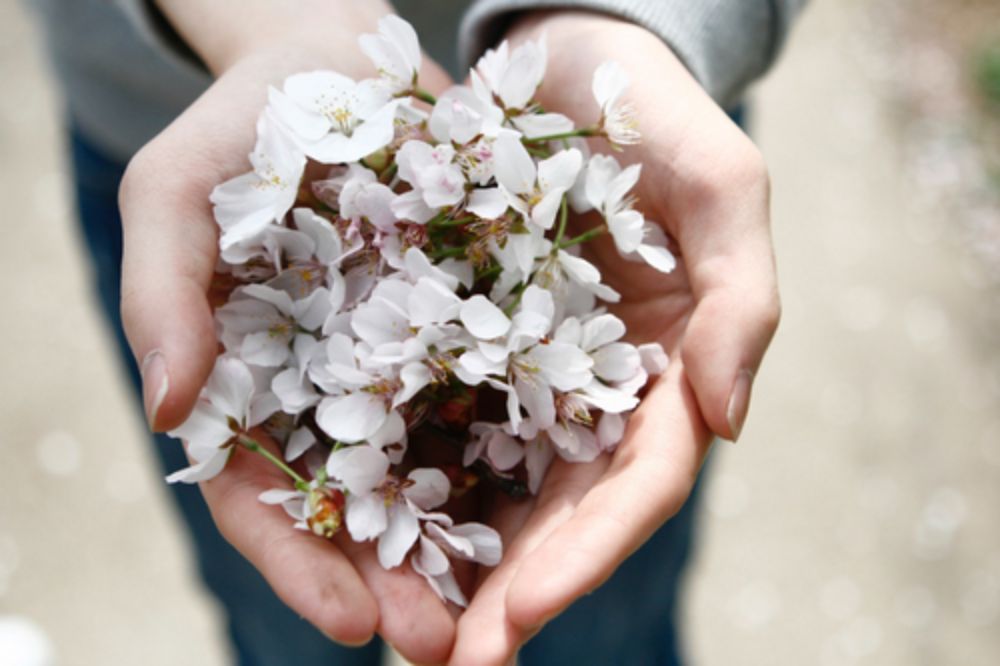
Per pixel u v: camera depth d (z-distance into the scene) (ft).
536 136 1.47
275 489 1.38
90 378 2.77
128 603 2.42
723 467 2.67
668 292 1.50
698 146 1.44
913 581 2.50
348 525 1.34
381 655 2.23
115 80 1.79
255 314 1.42
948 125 3.47
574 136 1.47
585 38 1.55
